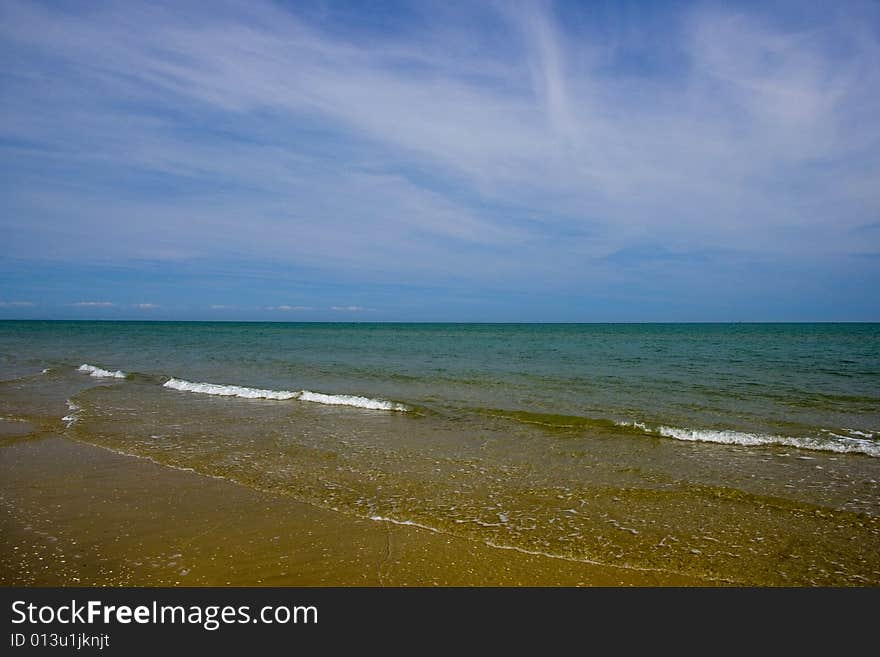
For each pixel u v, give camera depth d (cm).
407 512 741
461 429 1254
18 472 916
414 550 626
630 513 741
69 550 620
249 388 1816
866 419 1332
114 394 1759
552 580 564
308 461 988
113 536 657
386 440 1151
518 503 779
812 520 719
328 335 7444
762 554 621
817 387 1850
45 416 1388
